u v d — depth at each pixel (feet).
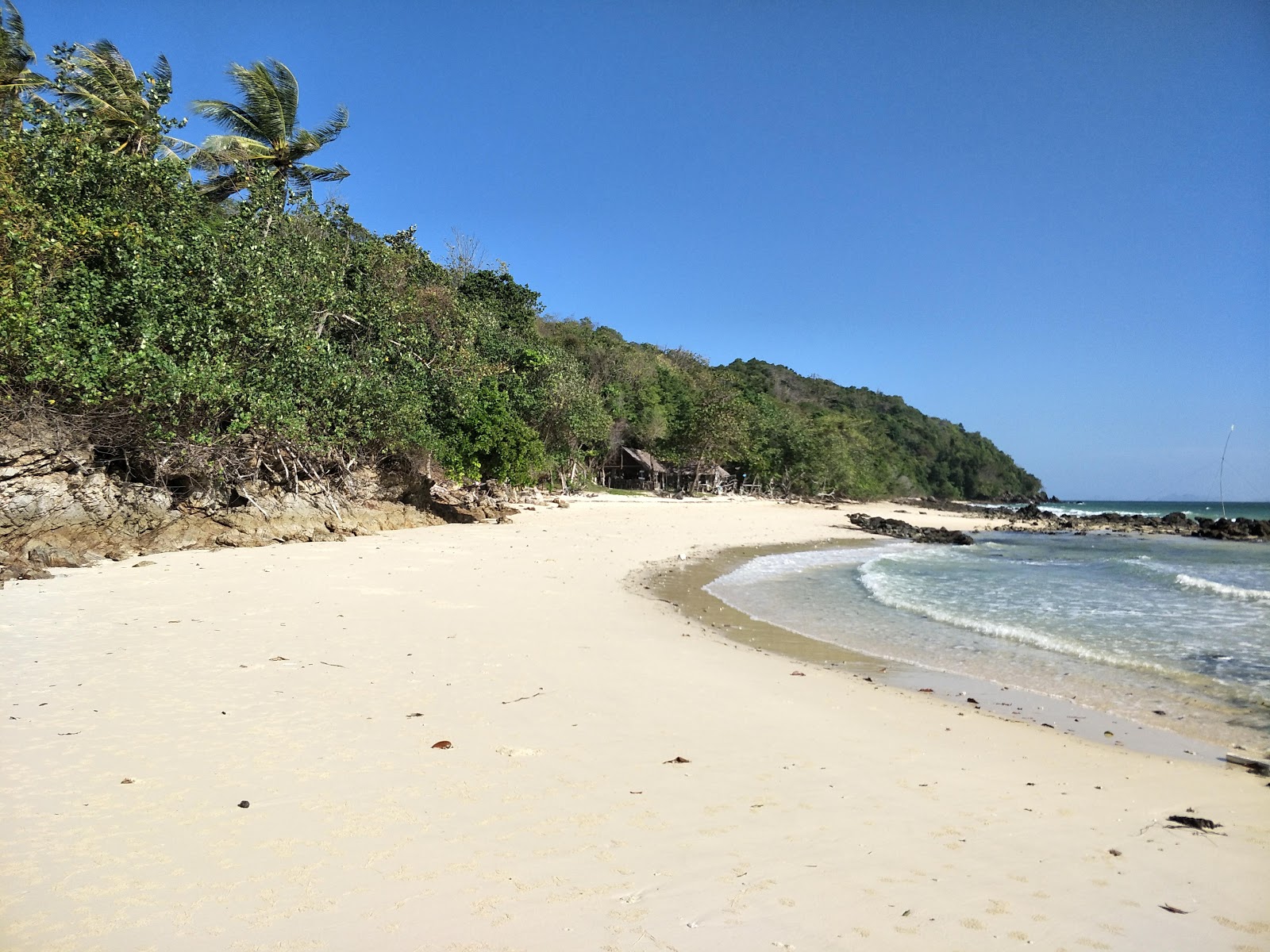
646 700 25.17
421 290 121.29
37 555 51.29
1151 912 12.69
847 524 131.95
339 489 83.82
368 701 23.50
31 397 57.41
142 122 92.43
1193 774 20.52
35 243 58.39
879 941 11.45
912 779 19.13
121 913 11.73
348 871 13.20
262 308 72.95
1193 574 74.13
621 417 194.18
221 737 19.98
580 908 12.17
